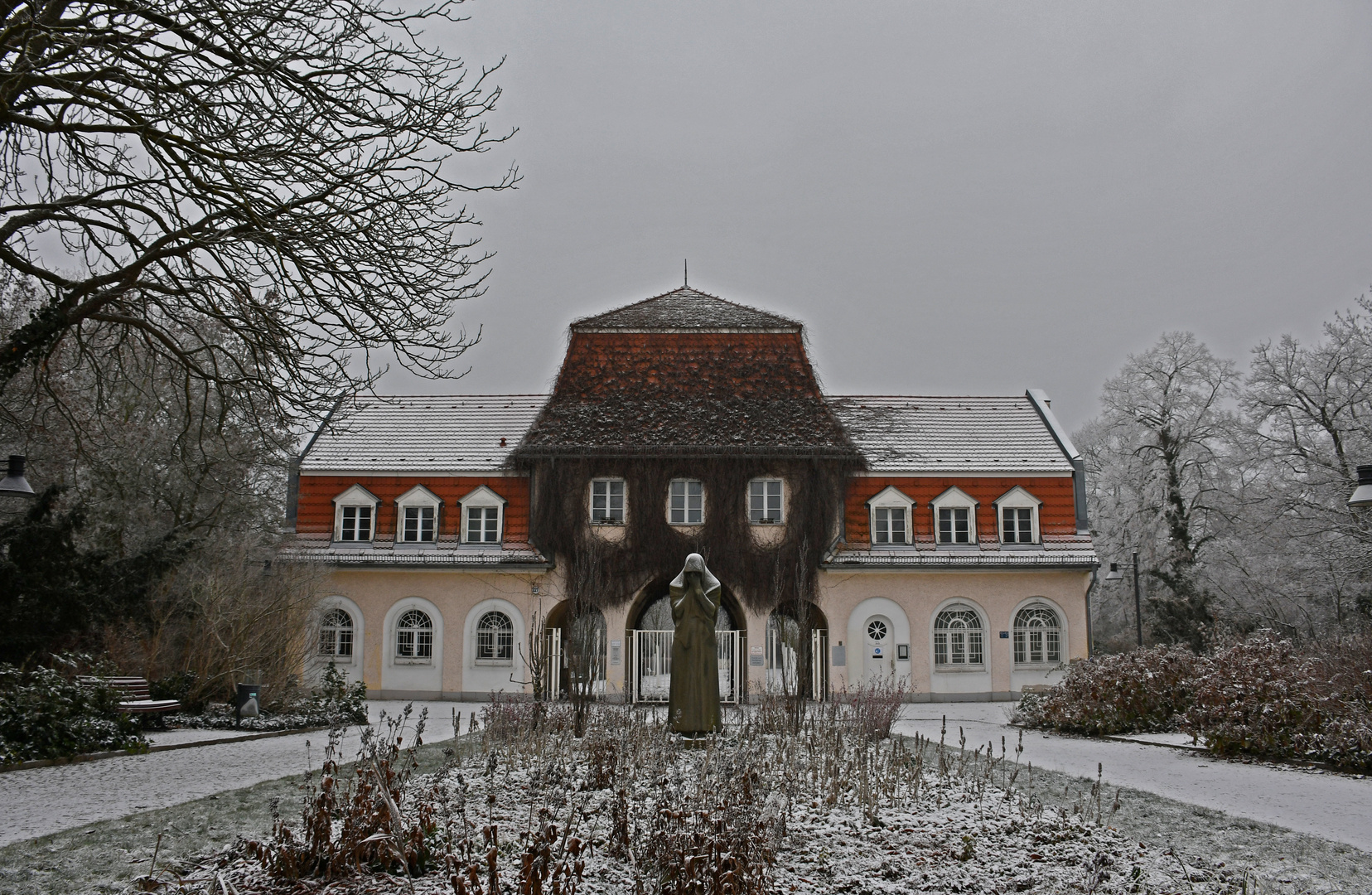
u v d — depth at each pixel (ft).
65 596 57.16
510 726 55.88
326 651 114.52
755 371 124.47
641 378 123.85
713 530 114.01
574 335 127.54
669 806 30.68
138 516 98.43
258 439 105.40
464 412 129.70
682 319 129.29
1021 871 28.91
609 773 41.45
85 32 51.90
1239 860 31.65
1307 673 61.00
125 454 95.20
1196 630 147.23
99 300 56.65
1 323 84.74
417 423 127.85
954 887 27.35
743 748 48.16
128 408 99.86
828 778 42.01
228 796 40.78
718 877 23.41
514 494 118.62
